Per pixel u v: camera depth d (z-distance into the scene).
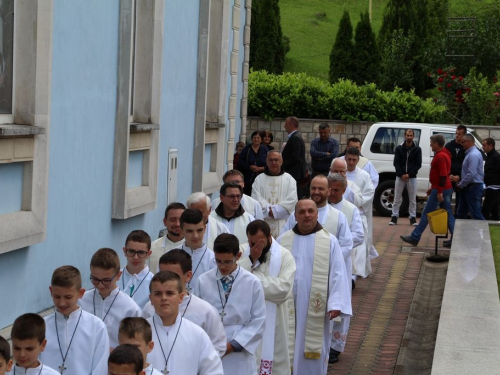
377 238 18.62
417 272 15.01
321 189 9.84
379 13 54.34
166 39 11.68
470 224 15.56
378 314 12.03
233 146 16.14
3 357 4.61
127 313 6.35
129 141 10.31
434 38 33.94
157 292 5.86
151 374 5.43
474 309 8.12
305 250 8.84
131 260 7.00
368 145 22.36
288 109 26.58
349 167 13.92
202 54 13.43
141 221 11.02
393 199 22.25
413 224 20.66
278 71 35.88
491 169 18.61
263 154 16.44
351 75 33.94
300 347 8.79
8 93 7.62
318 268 8.79
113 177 9.91
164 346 5.93
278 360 7.98
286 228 9.71
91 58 9.02
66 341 5.81
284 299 7.81
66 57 8.36
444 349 6.64
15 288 7.43
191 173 13.50
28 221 7.53
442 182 16.80
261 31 35.50
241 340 6.98
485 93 28.66
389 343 10.61
